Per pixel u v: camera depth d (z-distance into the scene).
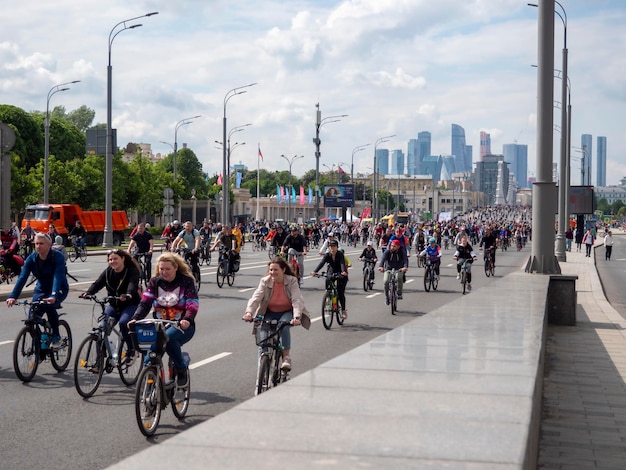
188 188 140.88
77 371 9.20
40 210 53.97
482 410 3.60
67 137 92.12
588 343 14.59
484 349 5.82
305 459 2.73
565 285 17.23
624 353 13.34
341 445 2.93
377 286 27.98
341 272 16.28
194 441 2.96
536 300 11.12
